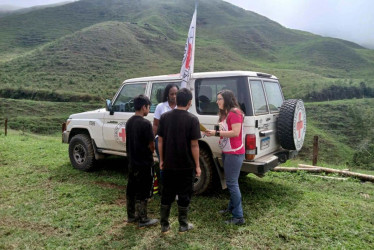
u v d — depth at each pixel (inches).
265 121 173.3
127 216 150.2
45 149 335.9
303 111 187.6
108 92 2736.2
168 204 133.9
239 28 7445.9
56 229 143.5
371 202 181.5
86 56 3897.6
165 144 130.0
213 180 178.5
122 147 216.7
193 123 126.7
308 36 7288.4
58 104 2329.0
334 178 228.5
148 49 4783.5
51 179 220.2
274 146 185.8
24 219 152.9
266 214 156.4
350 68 5064.0
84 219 152.9
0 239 134.3
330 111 2378.2
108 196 183.9
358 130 1930.4
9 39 5605.3
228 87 168.7
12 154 305.0
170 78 195.8
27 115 2012.8
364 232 137.9
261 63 5349.4
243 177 226.7
